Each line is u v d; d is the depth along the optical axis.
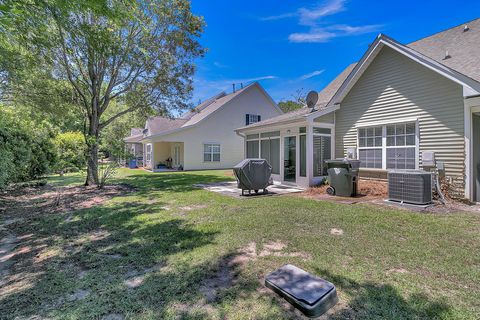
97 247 3.85
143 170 19.77
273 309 2.24
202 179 12.74
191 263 3.18
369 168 8.64
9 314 2.28
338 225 4.55
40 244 4.09
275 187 9.58
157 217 5.41
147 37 10.04
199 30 11.74
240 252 3.47
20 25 3.95
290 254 3.38
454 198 6.39
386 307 2.21
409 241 3.71
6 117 9.40
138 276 2.90
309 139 9.08
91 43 5.81
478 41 7.33
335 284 2.60
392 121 7.89
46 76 9.60
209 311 2.22
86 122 11.23
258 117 22.27
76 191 9.34
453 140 6.47
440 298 2.33
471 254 3.25
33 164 11.57
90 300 2.45
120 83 11.49
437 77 6.79
